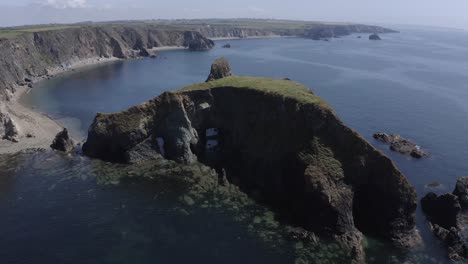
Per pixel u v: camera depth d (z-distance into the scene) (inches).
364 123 4175.7
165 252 1943.9
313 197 2187.5
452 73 7554.1
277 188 2549.2
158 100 3083.2
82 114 4375.0
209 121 3203.7
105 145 3026.6
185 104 3117.6
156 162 2960.1
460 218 2276.1
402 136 3811.5
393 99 5260.8
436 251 2042.3
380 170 2268.7
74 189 2527.1
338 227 2126.0
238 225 2175.2
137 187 2568.9
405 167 3051.2
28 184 2578.7
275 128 2763.3
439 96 5536.4
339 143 2421.3
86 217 2218.3
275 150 2682.1
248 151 2869.1
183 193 2504.9
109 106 4753.9
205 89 3166.8
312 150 2432.3
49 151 3134.8
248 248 1984.5
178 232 2102.6
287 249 1987.0
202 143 3157.0
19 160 2950.3
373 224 2226.9
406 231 2160.4
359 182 2314.2
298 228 2161.7
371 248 2059.5
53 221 2175.2
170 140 3031.5
